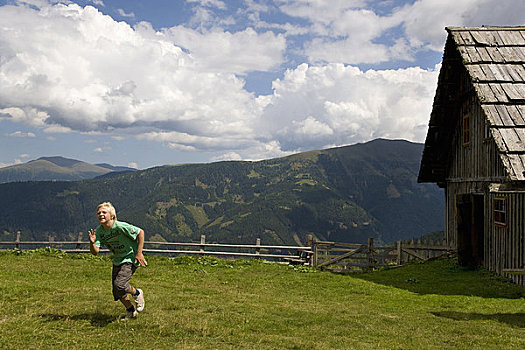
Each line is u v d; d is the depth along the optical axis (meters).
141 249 8.87
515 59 18.41
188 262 21.03
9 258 19.97
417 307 12.88
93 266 18.75
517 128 15.42
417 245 23.92
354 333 9.33
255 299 12.68
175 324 8.84
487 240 19.42
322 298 14.03
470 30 20.17
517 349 8.46
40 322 8.73
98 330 8.38
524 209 16.11
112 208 8.67
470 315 11.74
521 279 16.17
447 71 21.92
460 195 20.77
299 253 24.61
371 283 17.23
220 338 8.33
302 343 8.23
